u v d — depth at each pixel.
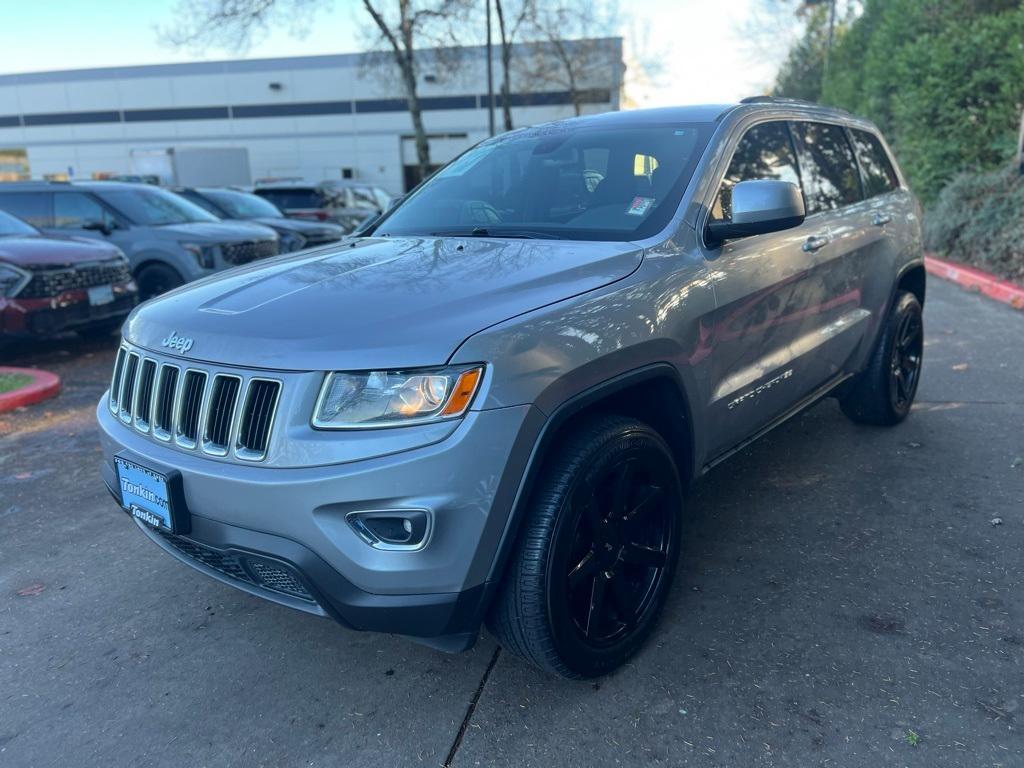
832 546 3.30
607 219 2.93
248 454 2.12
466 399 1.99
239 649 2.78
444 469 1.97
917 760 2.10
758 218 2.70
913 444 4.39
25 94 43.72
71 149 43.91
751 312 3.01
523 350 2.09
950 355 6.37
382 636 2.83
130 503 2.46
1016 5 11.91
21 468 4.66
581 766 2.15
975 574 3.02
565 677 2.40
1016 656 2.52
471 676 2.57
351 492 1.97
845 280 3.78
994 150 11.64
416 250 2.88
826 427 4.73
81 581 3.31
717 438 2.98
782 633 2.70
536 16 24.05
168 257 8.98
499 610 2.23
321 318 2.21
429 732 2.31
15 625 2.98
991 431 4.53
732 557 3.25
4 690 2.59
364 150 40.44
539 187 3.27
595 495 2.32
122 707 2.49
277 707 2.46
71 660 2.75
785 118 3.67
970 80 11.85
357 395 2.01
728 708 2.34
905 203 4.64
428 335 2.05
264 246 9.86
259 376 2.11
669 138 3.21
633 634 2.54
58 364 7.46
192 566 2.54
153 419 2.40
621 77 32.84
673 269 2.65
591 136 3.43
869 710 2.30
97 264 7.43
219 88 41.25
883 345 4.32
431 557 2.01
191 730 2.37
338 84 39.88
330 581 2.05
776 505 3.72
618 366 2.34
